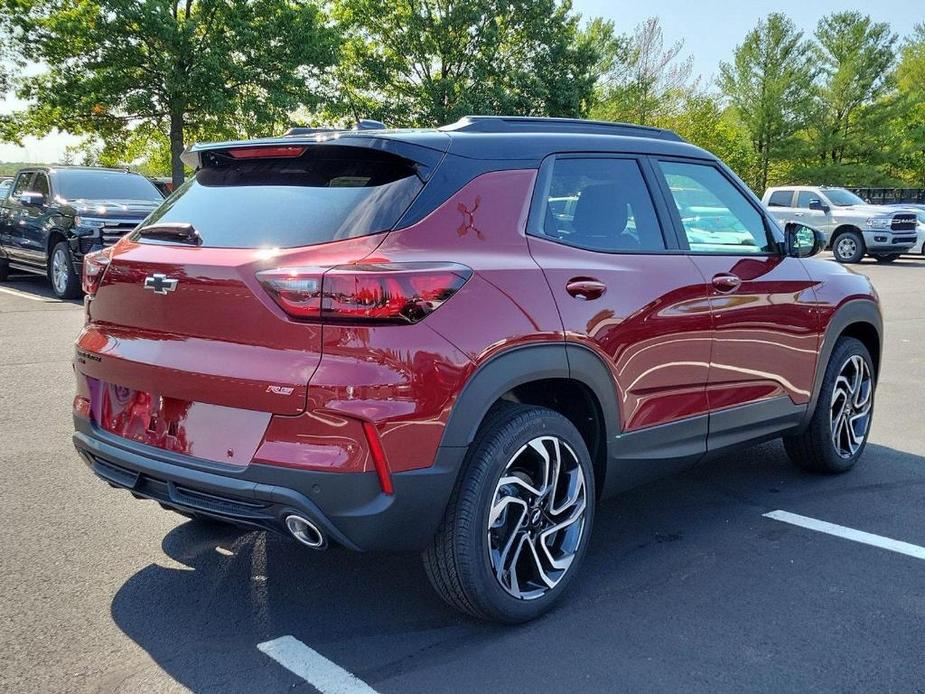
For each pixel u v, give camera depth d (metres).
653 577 3.51
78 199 12.30
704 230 3.93
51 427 5.53
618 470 3.43
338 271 2.58
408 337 2.63
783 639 2.99
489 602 2.93
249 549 3.75
